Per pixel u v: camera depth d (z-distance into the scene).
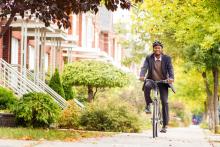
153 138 15.49
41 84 29.33
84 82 36.41
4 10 14.08
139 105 47.25
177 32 26.12
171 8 23.44
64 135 14.53
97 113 23.97
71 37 41.78
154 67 15.14
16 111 19.19
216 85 35.84
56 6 13.95
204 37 24.11
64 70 37.00
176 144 12.96
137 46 46.12
